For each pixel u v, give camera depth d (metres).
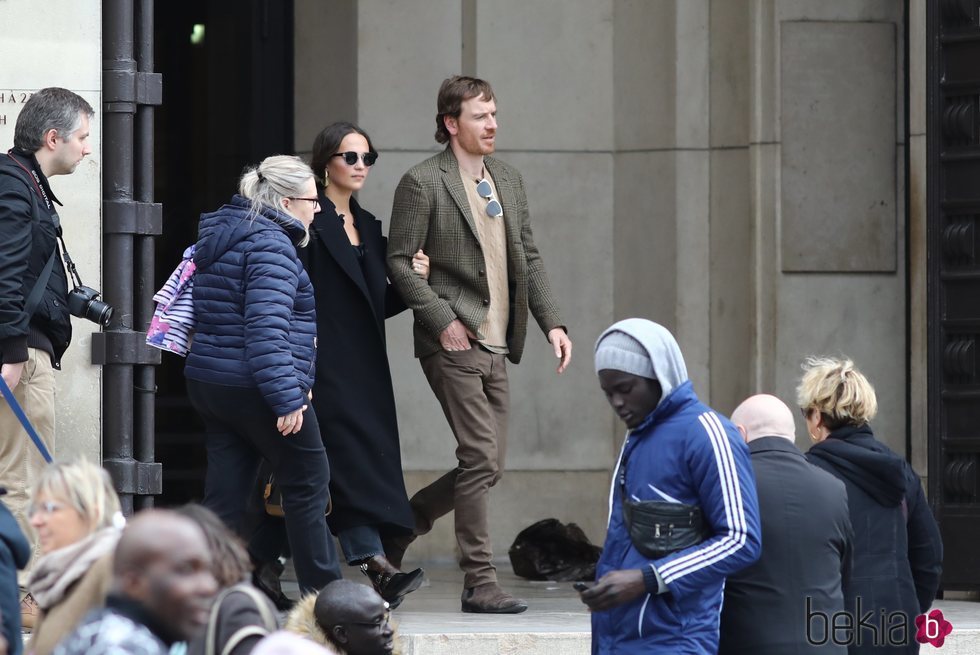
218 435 22.70
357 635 16.81
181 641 10.48
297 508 22.42
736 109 33.94
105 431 24.30
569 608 26.77
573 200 35.50
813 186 33.12
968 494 28.91
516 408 35.31
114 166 24.34
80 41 24.00
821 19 33.12
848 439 19.41
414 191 25.72
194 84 36.78
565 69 35.44
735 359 33.94
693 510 16.08
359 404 24.81
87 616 10.51
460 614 25.55
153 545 10.42
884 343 33.34
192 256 22.75
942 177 29.38
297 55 35.91
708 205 34.44
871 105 33.28
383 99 34.75
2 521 14.28
